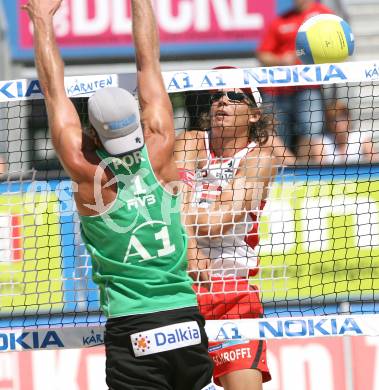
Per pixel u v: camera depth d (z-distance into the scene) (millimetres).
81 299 23094
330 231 23953
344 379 24938
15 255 23000
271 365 24969
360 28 40312
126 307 15672
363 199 24188
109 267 15922
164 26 37250
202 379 15953
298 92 30062
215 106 19438
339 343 25047
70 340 18453
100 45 36969
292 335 18469
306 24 20000
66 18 36781
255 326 18438
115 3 36938
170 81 18609
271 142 21859
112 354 15836
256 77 18703
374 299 22578
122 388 15672
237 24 37469
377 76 18812
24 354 24828
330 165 23859
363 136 30359
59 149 16016
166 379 15758
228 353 18812
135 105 15805
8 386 24750
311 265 23859
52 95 16359
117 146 15656
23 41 36250
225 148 19547
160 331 15555
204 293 18922
